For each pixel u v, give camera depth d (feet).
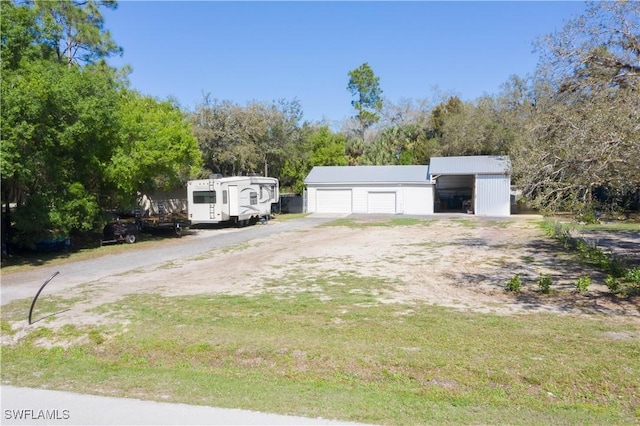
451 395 15.16
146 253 51.44
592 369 16.19
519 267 38.42
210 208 75.92
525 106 101.96
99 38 75.15
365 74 203.51
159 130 62.80
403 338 20.06
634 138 24.50
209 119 106.32
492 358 17.42
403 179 108.68
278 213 112.78
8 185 46.50
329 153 139.33
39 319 24.82
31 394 15.52
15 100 40.75
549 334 20.20
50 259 47.60
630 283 31.14
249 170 116.98
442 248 51.01
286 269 39.42
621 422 13.16
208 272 38.91
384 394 15.21
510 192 99.30
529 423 13.00
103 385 16.35
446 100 172.65
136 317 24.59
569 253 45.37
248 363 18.48
